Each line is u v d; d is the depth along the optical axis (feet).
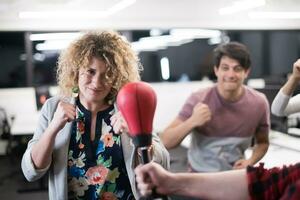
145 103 2.70
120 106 2.77
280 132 11.52
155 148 4.06
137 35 24.71
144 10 23.35
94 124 4.33
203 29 25.36
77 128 4.28
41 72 22.84
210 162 6.47
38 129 4.38
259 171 3.01
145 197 2.80
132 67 4.30
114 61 4.12
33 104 21.97
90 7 20.93
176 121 6.59
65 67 4.33
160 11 23.80
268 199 2.88
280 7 22.90
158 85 24.54
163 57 27.37
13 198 14.69
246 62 6.23
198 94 6.60
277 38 27.84
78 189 4.27
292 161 7.96
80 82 4.18
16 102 21.88
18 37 22.56
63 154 4.19
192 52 27.53
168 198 2.98
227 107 6.38
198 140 6.56
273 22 26.58
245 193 2.96
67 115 3.91
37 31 22.47
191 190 2.95
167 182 2.85
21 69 22.63
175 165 11.30
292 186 2.59
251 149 7.69
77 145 4.26
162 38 27.07
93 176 4.23
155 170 2.75
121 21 23.59
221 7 22.72
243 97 6.42
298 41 28.22
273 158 8.32
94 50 4.06
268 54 27.84
